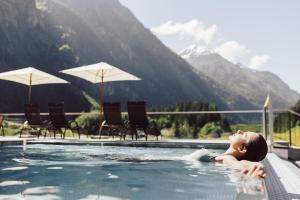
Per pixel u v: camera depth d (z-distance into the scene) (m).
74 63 116.19
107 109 9.15
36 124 9.84
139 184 3.05
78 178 3.34
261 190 2.65
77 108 101.88
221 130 70.56
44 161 4.59
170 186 2.94
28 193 2.66
